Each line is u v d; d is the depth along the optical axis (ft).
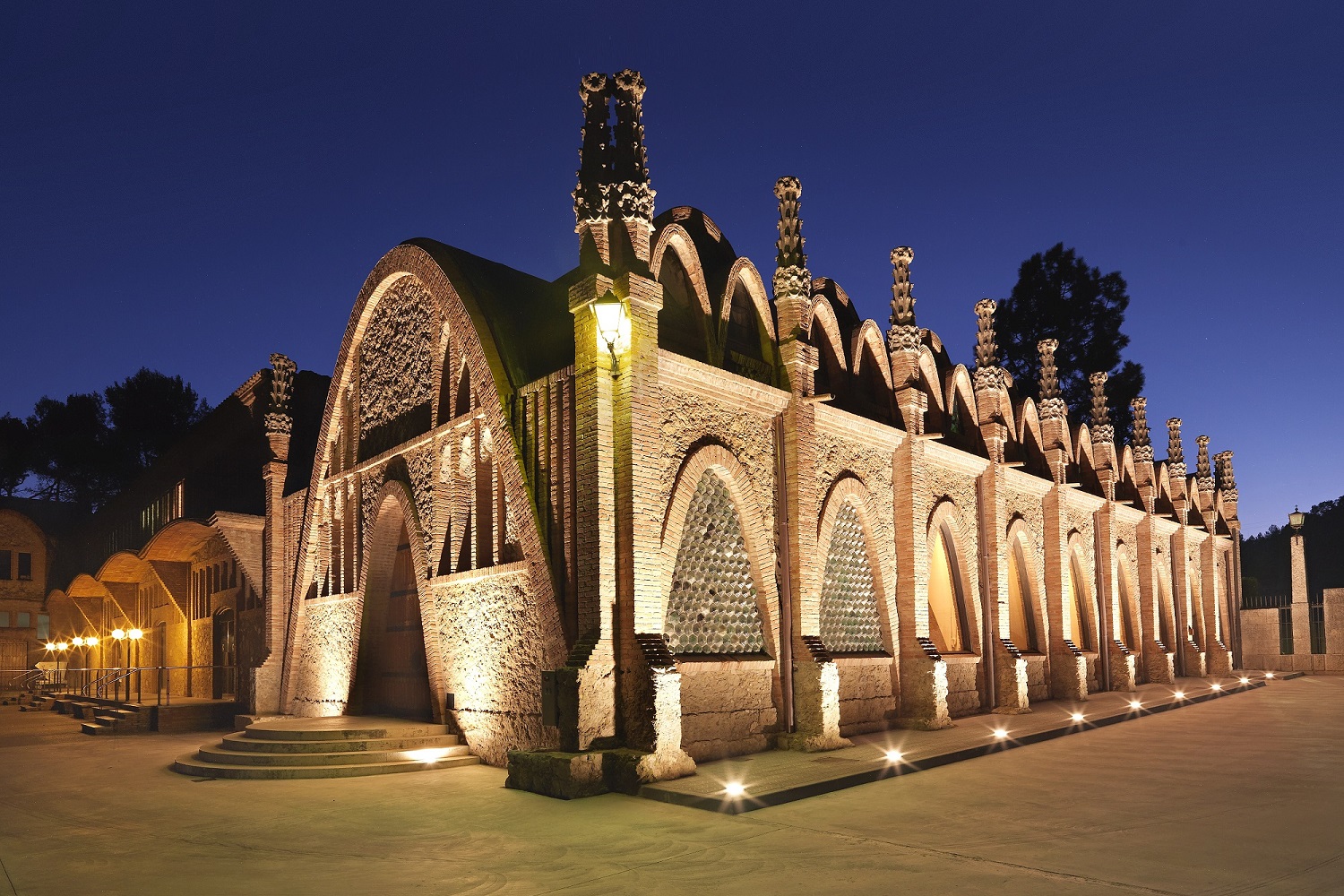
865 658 59.82
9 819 38.65
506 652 50.72
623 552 44.75
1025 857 28.17
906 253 69.36
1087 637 93.86
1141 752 51.39
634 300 46.21
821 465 58.80
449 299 56.85
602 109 49.19
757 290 57.21
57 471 180.34
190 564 105.09
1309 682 111.45
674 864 28.27
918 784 41.75
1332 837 30.53
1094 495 96.63
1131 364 172.86
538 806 38.24
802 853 29.19
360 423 71.77
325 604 72.13
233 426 97.35
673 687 42.86
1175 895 24.08
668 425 48.80
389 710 64.90
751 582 53.31
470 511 56.34
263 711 76.33
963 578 73.20
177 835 34.55
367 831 34.27
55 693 127.34
